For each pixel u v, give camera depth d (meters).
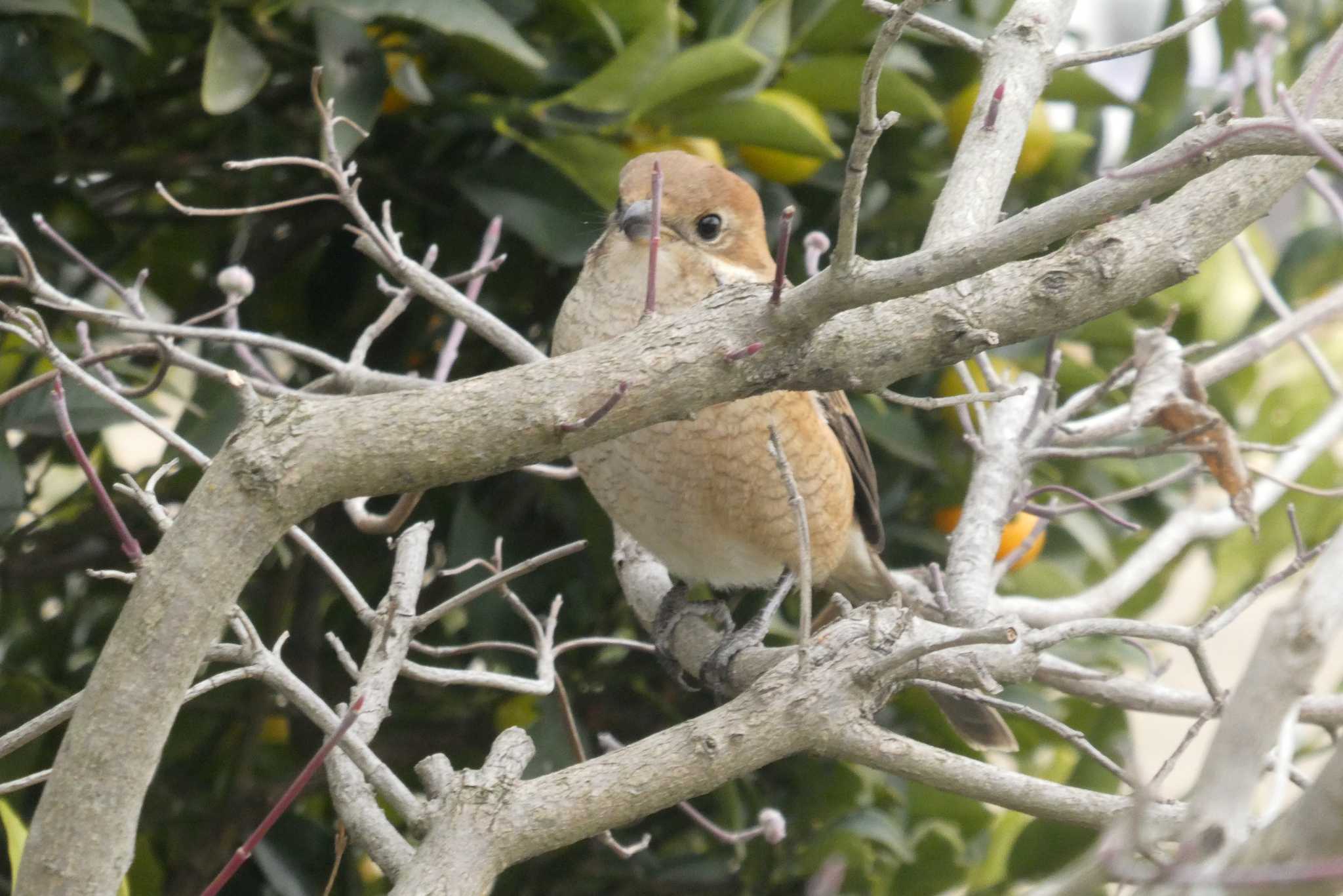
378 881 8.08
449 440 3.55
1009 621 4.54
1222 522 6.94
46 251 7.13
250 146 7.45
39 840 3.44
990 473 6.39
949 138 7.37
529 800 4.02
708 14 6.91
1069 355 7.60
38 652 7.67
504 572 4.57
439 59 7.08
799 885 7.34
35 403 6.54
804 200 7.71
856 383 3.73
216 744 7.89
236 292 6.10
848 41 6.92
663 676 7.75
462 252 7.78
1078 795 4.22
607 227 6.98
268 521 3.50
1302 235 8.52
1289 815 2.69
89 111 7.32
